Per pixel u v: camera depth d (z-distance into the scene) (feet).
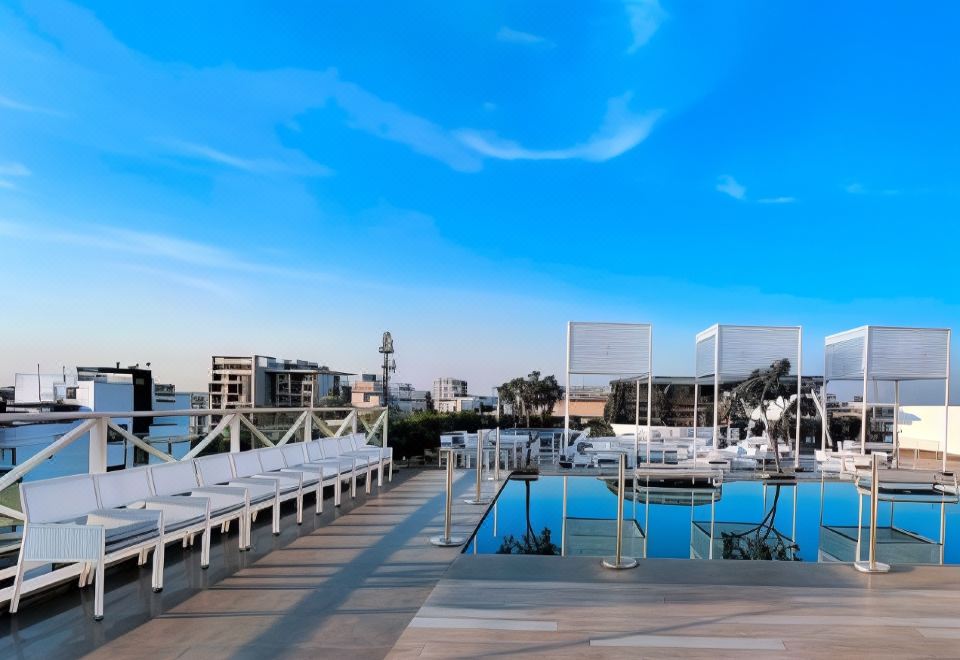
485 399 141.28
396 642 9.85
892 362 36.83
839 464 35.42
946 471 33.68
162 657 9.11
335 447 27.09
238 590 12.44
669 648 9.73
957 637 10.34
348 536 17.35
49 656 9.07
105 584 12.57
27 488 10.98
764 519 22.09
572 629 10.50
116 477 13.48
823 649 9.77
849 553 17.10
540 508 23.77
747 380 43.78
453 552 15.67
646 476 30.07
